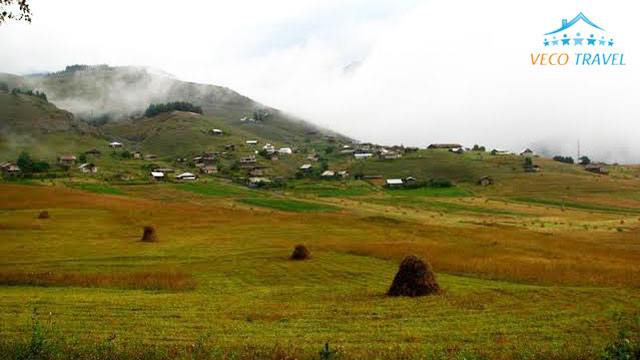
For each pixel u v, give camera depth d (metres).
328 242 66.69
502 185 186.38
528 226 100.56
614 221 110.56
